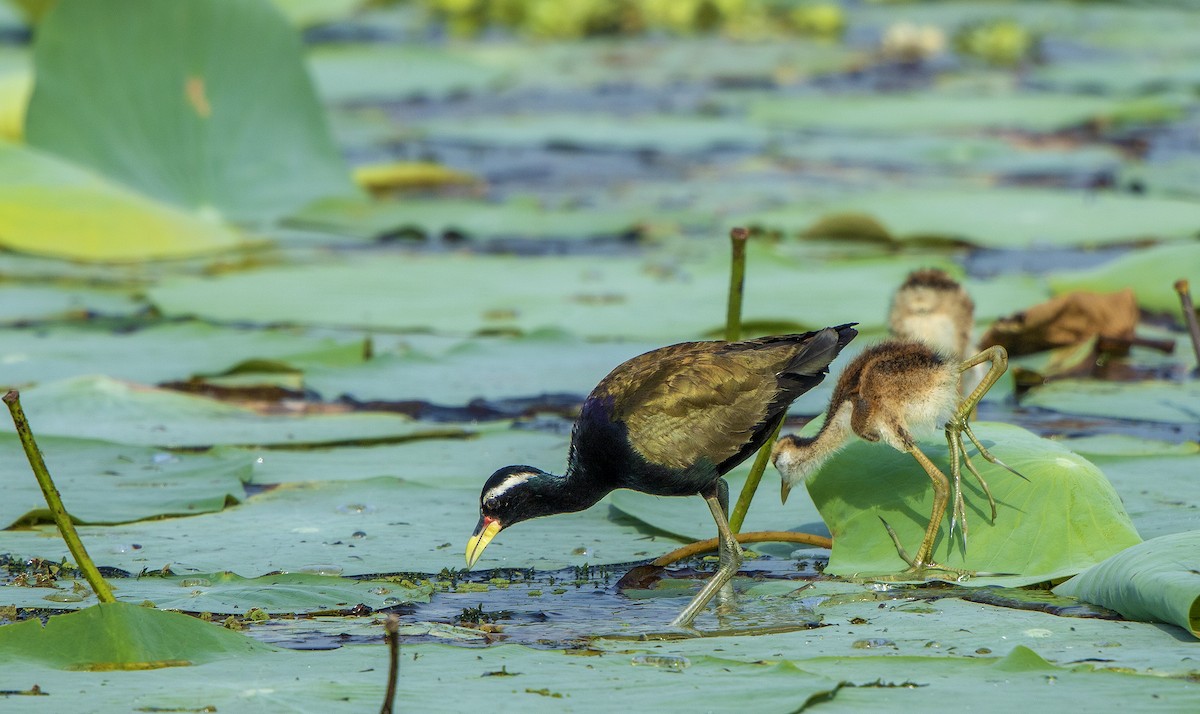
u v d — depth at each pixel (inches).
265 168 850.1
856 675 247.9
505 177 1031.6
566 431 458.0
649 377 324.5
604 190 972.6
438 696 238.5
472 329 596.7
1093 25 1800.0
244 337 571.5
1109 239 753.6
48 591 309.0
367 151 1121.4
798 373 326.0
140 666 256.5
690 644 274.1
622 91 1400.1
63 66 803.4
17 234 741.9
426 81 1416.1
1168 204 823.1
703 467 319.3
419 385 505.4
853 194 922.1
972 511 328.2
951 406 321.7
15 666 254.4
